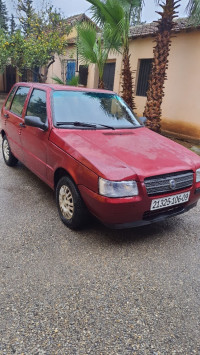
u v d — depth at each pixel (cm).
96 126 374
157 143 358
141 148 332
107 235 331
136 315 219
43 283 245
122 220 285
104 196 274
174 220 385
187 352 191
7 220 347
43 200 409
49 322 206
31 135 403
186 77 884
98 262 280
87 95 416
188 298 241
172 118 947
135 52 1071
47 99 385
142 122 445
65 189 332
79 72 1380
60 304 224
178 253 306
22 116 445
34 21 1284
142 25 1198
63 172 338
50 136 353
